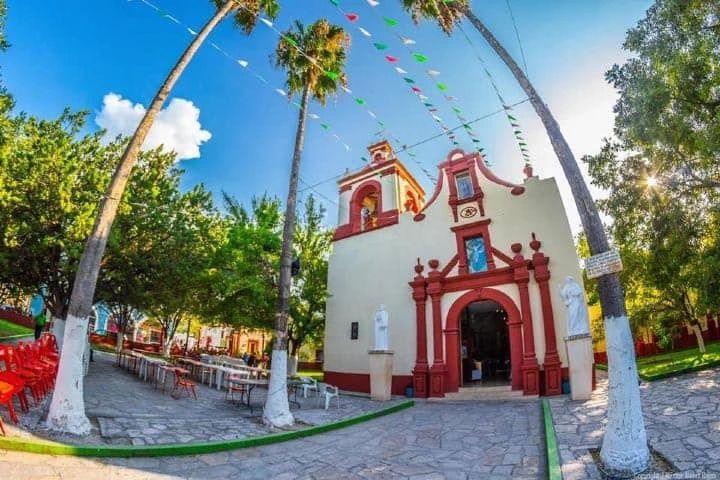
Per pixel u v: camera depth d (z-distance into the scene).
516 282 14.63
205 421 9.04
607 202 15.05
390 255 18.23
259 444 7.89
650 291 20.48
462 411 11.65
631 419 5.55
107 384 12.95
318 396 14.88
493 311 22.25
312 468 6.60
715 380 10.50
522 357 13.91
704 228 13.70
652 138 12.80
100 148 13.23
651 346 26.98
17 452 5.50
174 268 14.02
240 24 11.35
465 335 19.08
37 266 12.53
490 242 15.88
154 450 6.50
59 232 11.98
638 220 14.90
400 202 19.61
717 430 6.45
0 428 5.83
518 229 15.48
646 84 12.30
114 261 13.45
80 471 5.37
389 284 17.83
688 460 5.42
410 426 9.98
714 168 13.35
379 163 20.34
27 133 11.95
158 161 14.32
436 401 14.18
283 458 7.14
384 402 14.09
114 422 7.85
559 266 14.23
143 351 28.03
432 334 15.87
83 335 7.22
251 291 17.44
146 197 13.64
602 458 5.59
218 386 14.55
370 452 7.62
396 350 16.64
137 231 13.48
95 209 11.85
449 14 9.16
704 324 25.69
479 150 11.11
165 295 15.16
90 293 7.43
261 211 20.50
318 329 21.92
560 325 13.60
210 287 17.69
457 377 14.82
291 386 14.84
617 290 6.21
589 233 6.59
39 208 11.49
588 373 11.36
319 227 22.09
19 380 6.34
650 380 12.34
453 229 16.77
